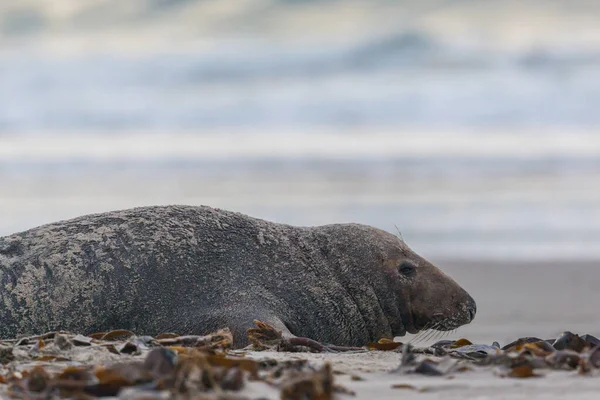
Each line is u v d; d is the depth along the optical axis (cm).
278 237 2911
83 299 2584
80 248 2622
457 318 3011
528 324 4356
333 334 2894
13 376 1783
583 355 2089
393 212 7369
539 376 1958
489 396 1752
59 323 2564
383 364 2138
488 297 5216
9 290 2541
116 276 2619
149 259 2661
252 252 2820
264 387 1655
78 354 2069
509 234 6912
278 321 2638
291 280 2828
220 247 2775
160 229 2722
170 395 1512
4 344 2253
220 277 2725
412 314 3014
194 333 2623
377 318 2983
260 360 1983
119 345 2144
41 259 2588
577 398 1733
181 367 1606
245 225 2878
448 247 6562
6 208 7262
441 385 1852
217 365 1784
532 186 8231
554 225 7081
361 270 2977
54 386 1627
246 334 2553
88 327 2591
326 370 1611
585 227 7050
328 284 2898
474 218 7238
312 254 2934
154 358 1730
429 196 7850
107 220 2712
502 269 6034
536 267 6100
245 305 2684
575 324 4356
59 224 2692
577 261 6247
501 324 4375
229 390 1602
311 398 1553
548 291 5381
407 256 3050
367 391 1786
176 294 2664
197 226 2780
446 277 3048
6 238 2638
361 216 7169
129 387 1616
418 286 3006
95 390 1623
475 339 3875
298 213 7162
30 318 2542
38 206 7362
